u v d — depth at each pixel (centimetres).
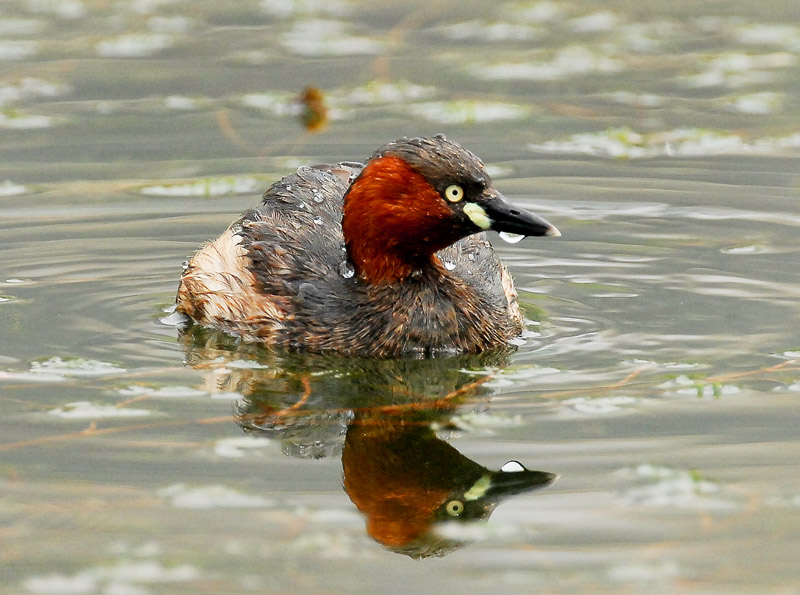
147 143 2100
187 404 1227
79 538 970
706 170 1991
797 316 1439
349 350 1373
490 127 2156
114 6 2759
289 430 1174
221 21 2678
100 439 1141
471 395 1250
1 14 2709
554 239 1753
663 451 1103
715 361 1309
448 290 1385
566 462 1089
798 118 2170
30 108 2236
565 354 1355
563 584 909
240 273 1469
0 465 1083
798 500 1013
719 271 1605
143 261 1686
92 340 1406
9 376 1283
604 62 2427
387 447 1142
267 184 1928
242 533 984
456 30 2612
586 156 2055
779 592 888
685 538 965
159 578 918
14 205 1867
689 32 2583
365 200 1363
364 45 2527
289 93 2291
